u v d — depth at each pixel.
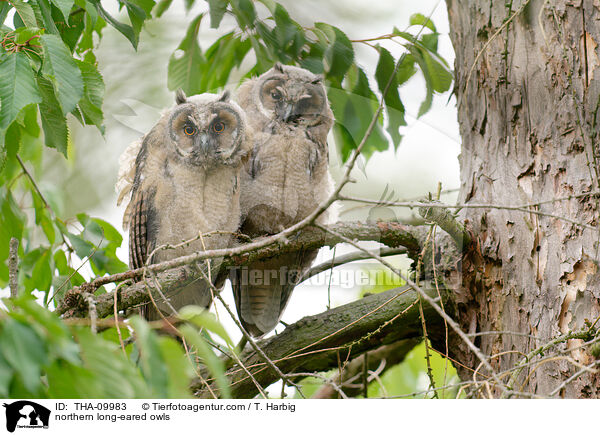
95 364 2.94
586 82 5.52
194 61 7.05
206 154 6.56
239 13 6.07
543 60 5.73
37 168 7.29
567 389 5.08
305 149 6.71
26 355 2.85
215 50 6.98
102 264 6.68
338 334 6.41
